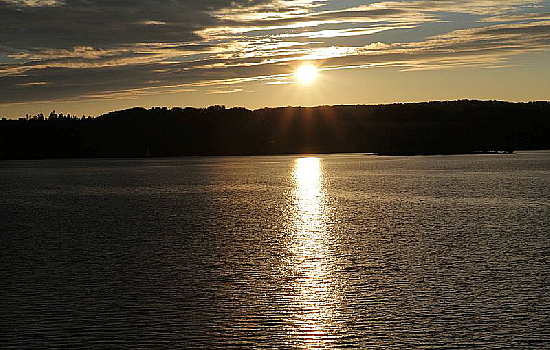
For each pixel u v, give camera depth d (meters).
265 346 29.39
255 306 34.94
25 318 33.19
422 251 49.56
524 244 52.28
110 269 44.09
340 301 35.62
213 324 32.12
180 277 41.53
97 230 64.00
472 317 32.72
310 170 194.38
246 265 45.00
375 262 45.53
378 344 29.48
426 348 29.00
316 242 54.72
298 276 41.47
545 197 94.44
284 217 73.94
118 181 150.00
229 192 115.00
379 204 87.94
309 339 30.14
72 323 32.41
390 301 35.56
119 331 31.23
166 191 118.44
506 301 35.31
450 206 83.44
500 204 85.19
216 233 60.84
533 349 28.78
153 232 62.03
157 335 30.77
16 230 64.81
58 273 42.97
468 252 48.94
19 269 44.34
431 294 36.72
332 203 90.88
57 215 79.50
